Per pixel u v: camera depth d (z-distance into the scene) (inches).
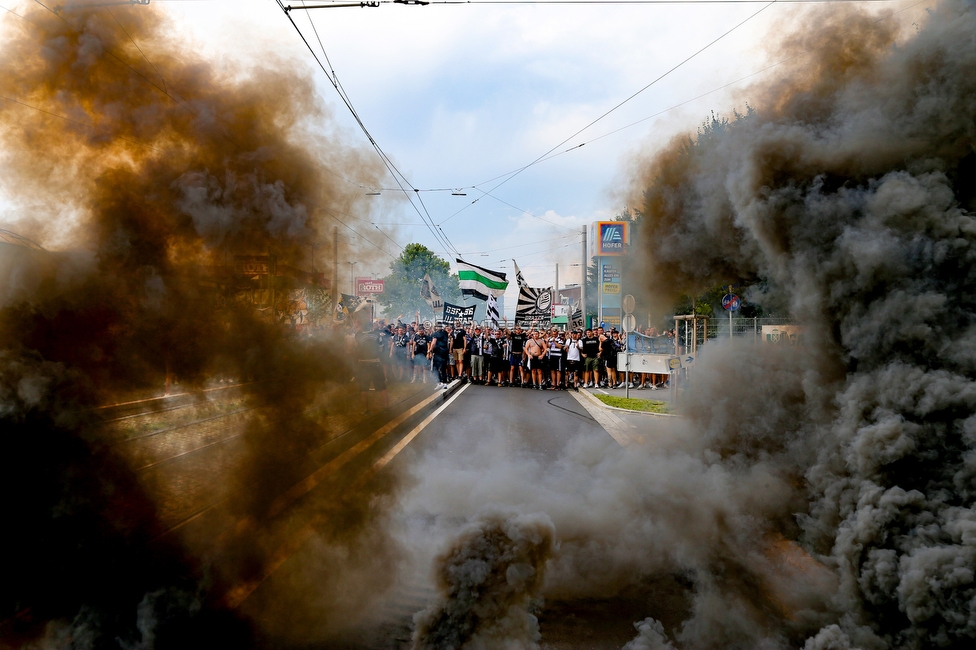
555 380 673.0
